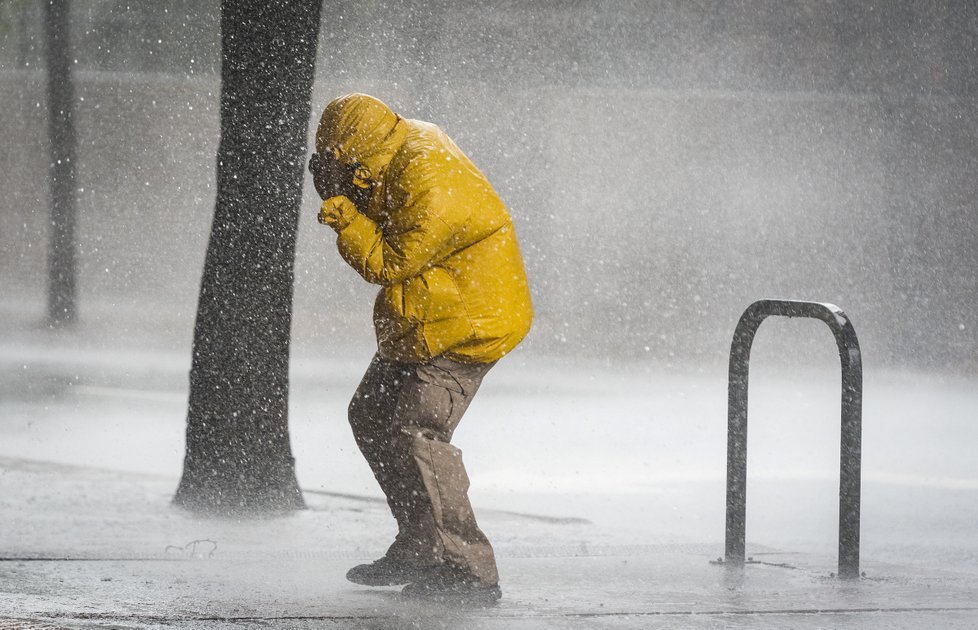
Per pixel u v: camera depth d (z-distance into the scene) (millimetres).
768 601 18531
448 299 17875
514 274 18281
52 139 94188
